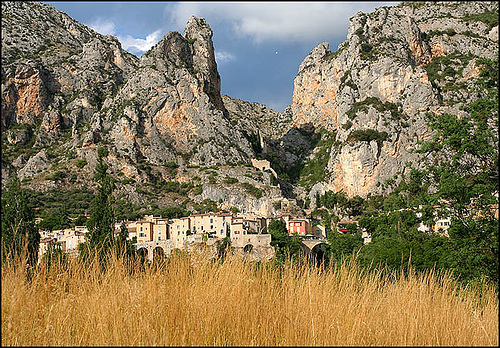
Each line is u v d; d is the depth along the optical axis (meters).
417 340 7.22
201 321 6.72
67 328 6.58
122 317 6.62
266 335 6.85
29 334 6.50
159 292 7.14
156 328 6.54
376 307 7.78
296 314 7.22
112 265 7.57
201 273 7.60
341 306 7.46
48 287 7.06
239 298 7.21
